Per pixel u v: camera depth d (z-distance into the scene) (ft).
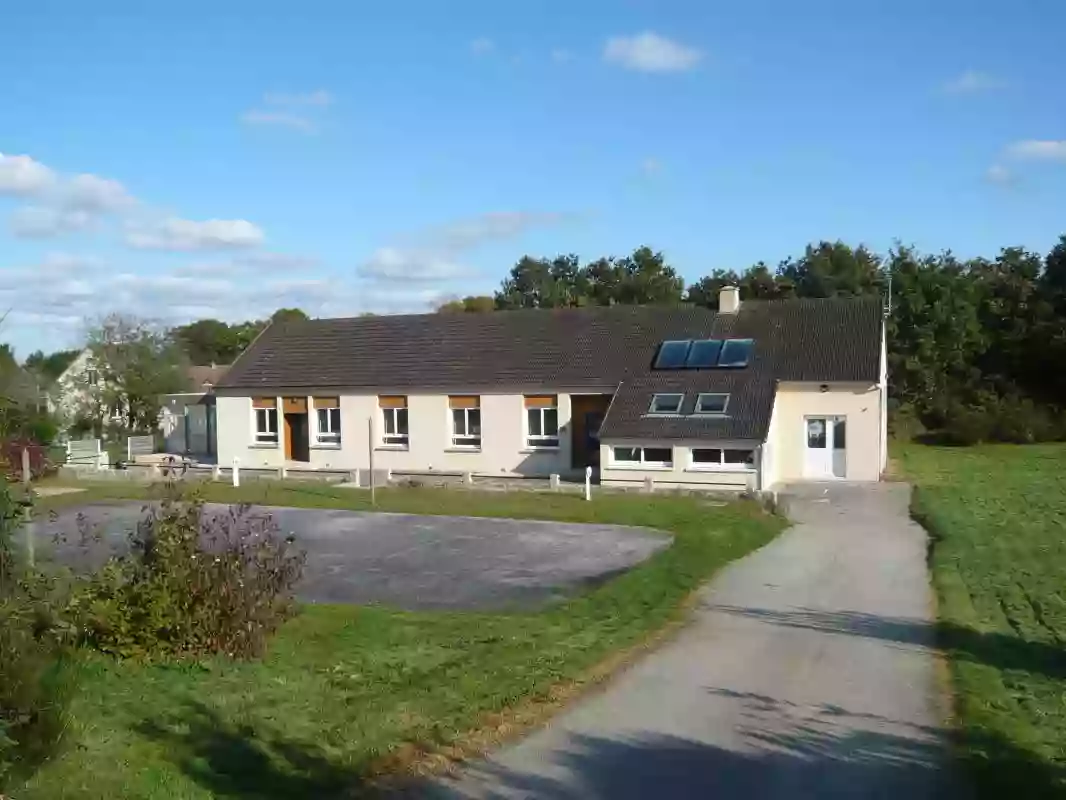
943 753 26.50
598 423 116.06
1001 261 215.31
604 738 27.50
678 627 42.32
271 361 137.18
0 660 19.22
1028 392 179.32
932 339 178.81
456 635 40.09
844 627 42.47
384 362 129.80
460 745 26.35
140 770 23.06
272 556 38.81
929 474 113.19
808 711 30.40
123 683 30.96
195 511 37.01
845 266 230.89
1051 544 64.85
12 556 24.04
